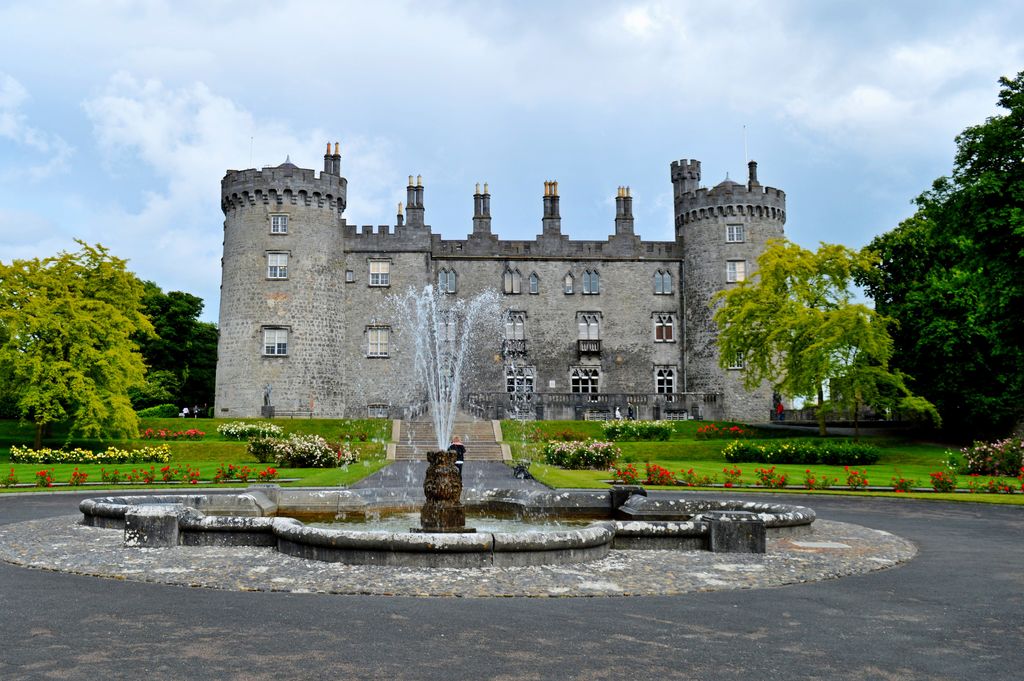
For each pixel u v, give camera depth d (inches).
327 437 1519.4
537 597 324.8
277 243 1825.8
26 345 1368.1
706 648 258.4
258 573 361.4
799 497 812.6
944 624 292.4
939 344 1472.7
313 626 278.5
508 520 555.5
